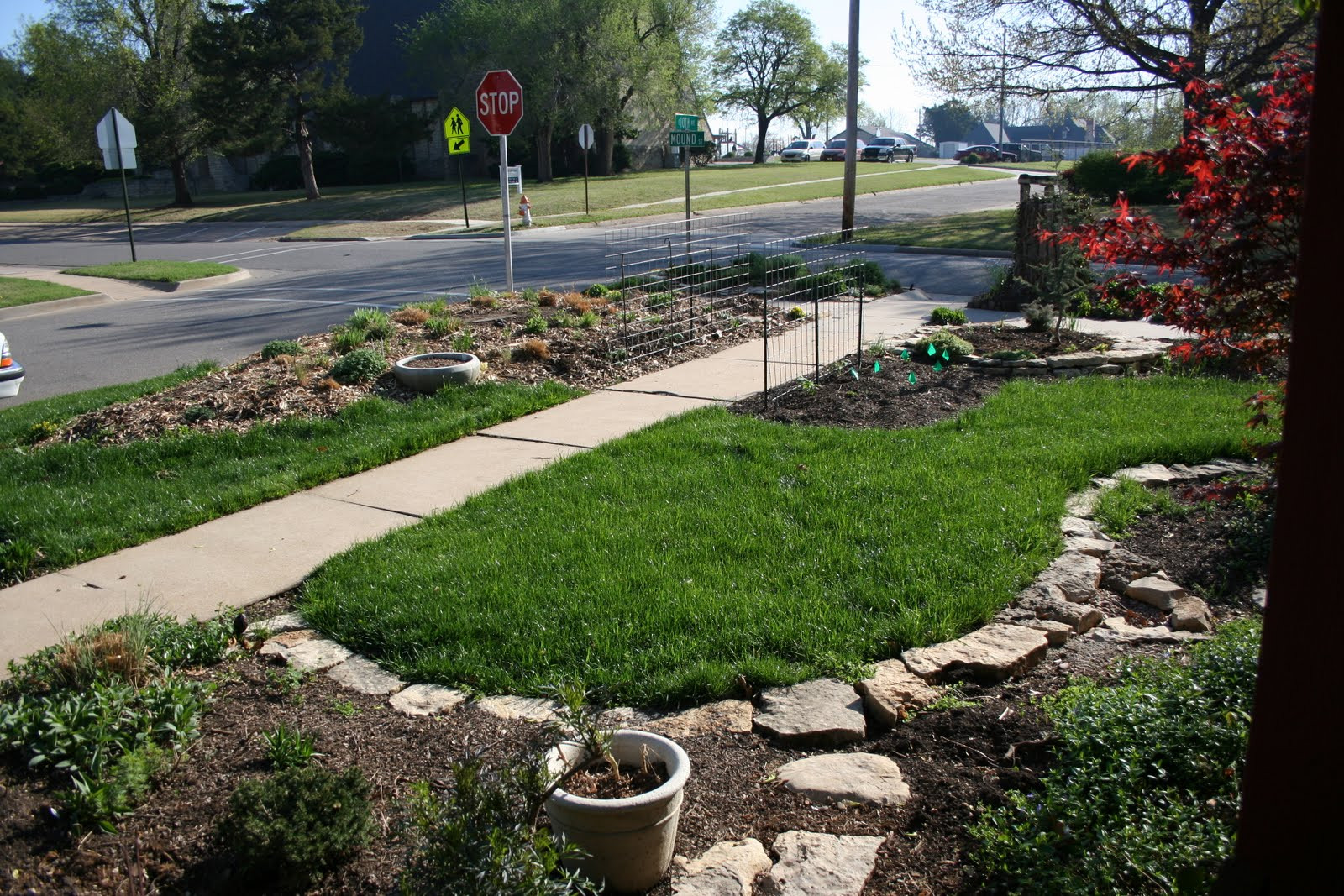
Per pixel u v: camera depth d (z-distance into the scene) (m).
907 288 15.12
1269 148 3.60
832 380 8.94
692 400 8.54
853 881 2.93
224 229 34.81
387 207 36.62
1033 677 4.12
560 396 8.74
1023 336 10.25
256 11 37.47
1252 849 2.20
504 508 6.02
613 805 2.81
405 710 3.98
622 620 4.49
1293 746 2.09
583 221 29.89
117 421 8.13
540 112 42.47
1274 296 3.86
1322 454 1.98
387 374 9.02
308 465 7.04
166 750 3.61
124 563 5.66
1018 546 5.14
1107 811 3.05
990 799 3.27
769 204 33.59
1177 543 5.41
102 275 21.09
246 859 2.98
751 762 3.57
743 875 2.96
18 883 2.96
